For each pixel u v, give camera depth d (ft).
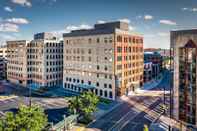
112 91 250.37
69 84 302.66
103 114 195.62
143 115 193.47
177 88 155.94
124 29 279.49
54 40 330.95
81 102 164.55
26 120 112.27
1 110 206.49
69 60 299.99
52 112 200.34
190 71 147.33
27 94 275.18
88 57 274.16
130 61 288.30
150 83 363.97
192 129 148.87
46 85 321.93
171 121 159.74
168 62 548.72
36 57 328.90
